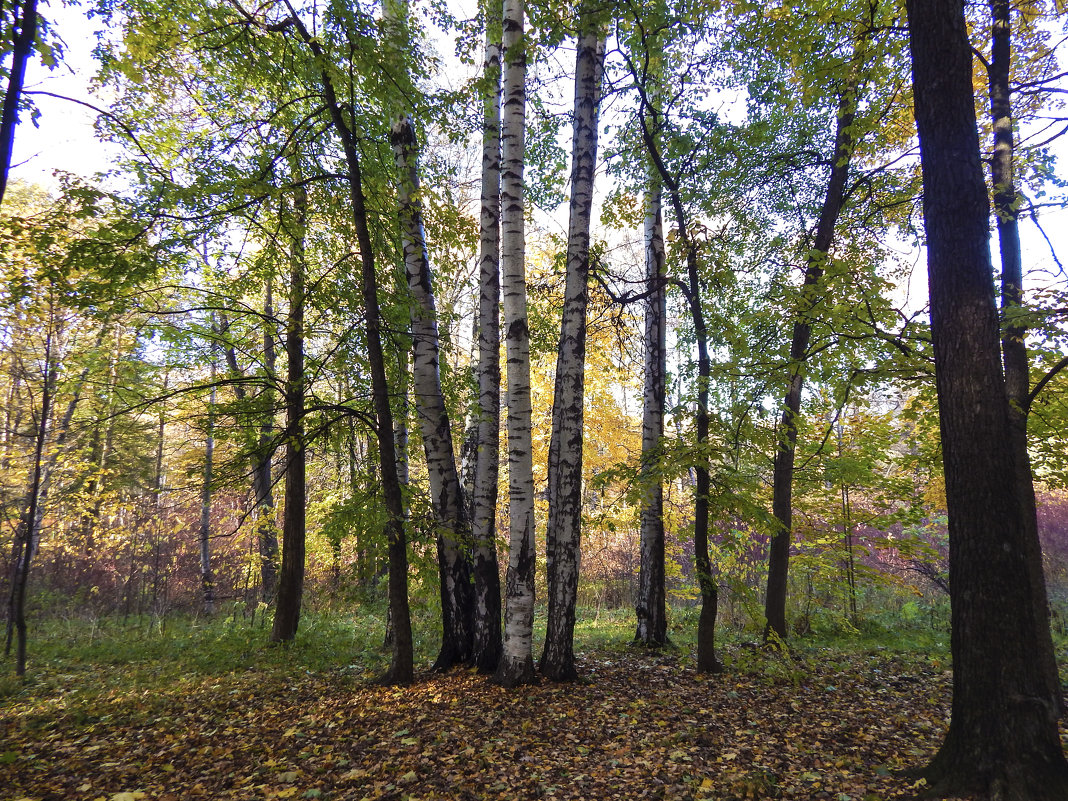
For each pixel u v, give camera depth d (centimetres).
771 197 1035
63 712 625
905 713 591
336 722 575
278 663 873
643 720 575
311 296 814
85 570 1764
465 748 497
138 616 1515
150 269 703
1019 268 713
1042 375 749
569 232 794
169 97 862
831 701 647
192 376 1280
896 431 1118
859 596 1454
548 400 1733
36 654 1000
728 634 1149
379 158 799
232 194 688
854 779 419
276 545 1527
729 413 778
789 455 1005
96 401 1308
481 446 819
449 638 813
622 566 1805
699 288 853
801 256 1003
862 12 698
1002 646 369
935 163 421
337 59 673
